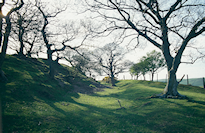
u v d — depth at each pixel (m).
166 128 8.59
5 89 13.41
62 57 32.66
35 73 24.31
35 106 11.95
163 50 19.58
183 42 17.67
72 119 10.79
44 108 12.09
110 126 9.55
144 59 65.06
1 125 7.13
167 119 10.12
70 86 31.02
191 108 12.39
